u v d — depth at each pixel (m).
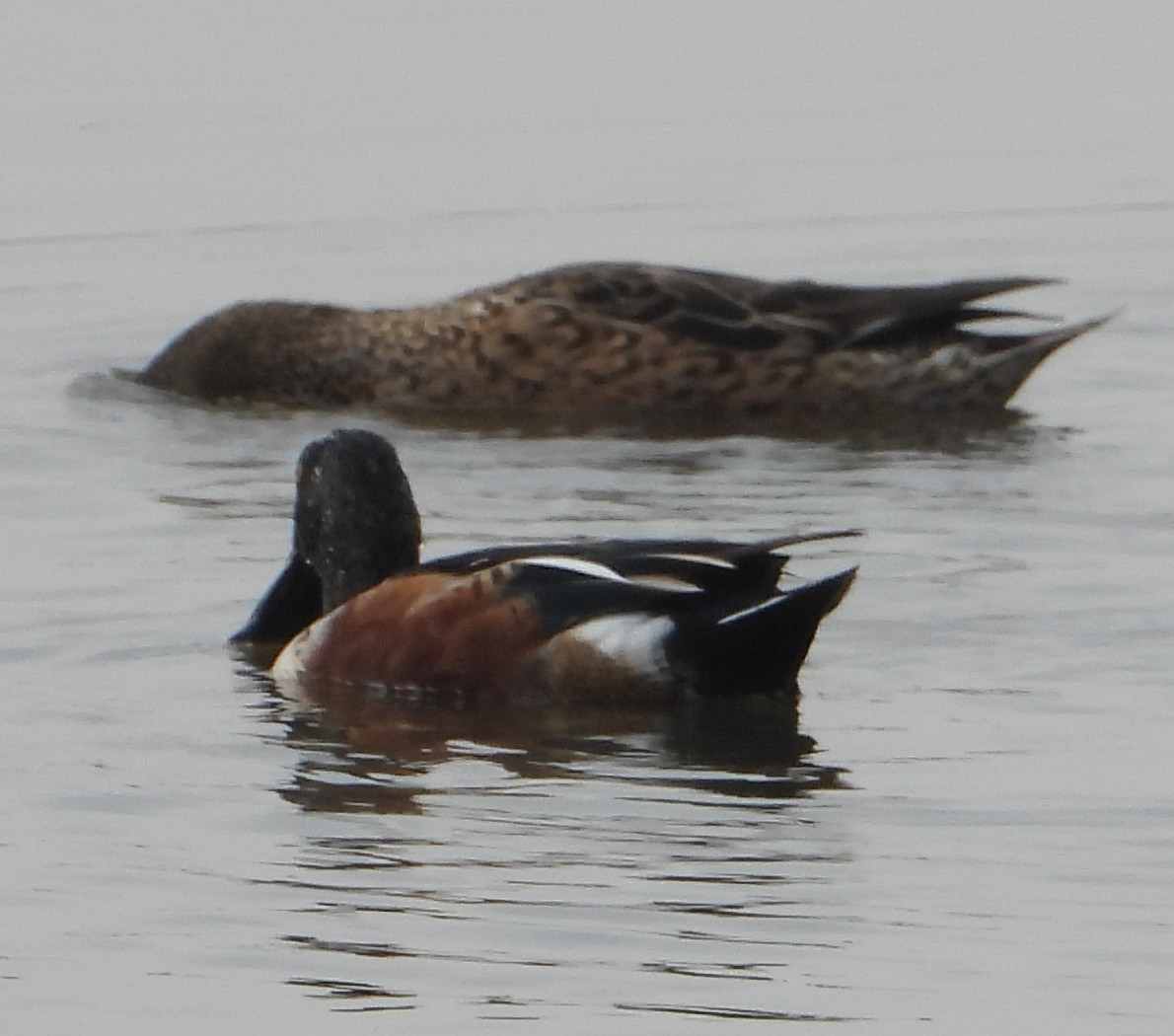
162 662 14.19
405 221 25.41
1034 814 11.56
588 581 13.52
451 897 10.78
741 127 28.28
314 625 14.13
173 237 25.11
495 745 12.77
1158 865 10.96
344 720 13.22
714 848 11.26
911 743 12.57
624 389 20.75
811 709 13.12
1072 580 15.03
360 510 14.50
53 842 11.50
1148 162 26.80
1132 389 20.34
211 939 10.45
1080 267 23.66
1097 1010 9.67
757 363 20.52
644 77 30.08
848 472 18.00
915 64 30.66
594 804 11.84
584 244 24.52
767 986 9.91
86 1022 9.77
